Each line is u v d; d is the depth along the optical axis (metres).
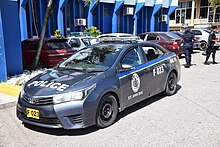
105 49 5.16
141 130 4.13
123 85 4.56
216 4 31.17
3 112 5.18
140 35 13.97
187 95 6.28
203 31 17.50
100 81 4.16
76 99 3.81
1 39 7.30
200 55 15.36
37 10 14.30
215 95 6.25
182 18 37.75
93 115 3.97
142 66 5.15
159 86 5.73
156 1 21.05
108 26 18.33
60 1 14.35
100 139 3.83
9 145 3.69
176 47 12.23
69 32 16.05
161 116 4.78
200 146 3.54
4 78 7.56
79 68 4.77
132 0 19.12
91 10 16.59
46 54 9.24
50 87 4.03
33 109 3.92
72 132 4.10
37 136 3.98
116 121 4.55
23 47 10.40
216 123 4.38
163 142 3.68
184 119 4.59
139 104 5.58
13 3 7.88
